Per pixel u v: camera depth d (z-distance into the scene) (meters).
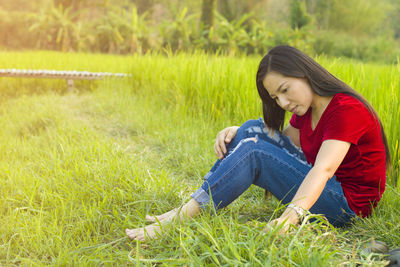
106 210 2.10
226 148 2.03
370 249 1.62
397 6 38.25
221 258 1.49
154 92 5.27
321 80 1.65
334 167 1.60
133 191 2.28
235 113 3.88
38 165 2.82
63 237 1.84
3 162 2.87
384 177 1.83
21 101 5.24
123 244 1.82
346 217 1.86
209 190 1.77
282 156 1.82
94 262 1.63
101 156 2.83
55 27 19.80
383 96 2.92
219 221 1.69
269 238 1.48
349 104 1.62
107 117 4.61
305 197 1.55
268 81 1.69
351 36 29.44
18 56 9.82
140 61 6.29
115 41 19.73
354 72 3.70
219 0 24.88
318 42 24.34
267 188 1.91
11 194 2.31
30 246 1.79
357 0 31.34
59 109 4.51
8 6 31.56
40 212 1.98
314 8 32.28
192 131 3.79
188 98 4.67
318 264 1.37
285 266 1.37
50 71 6.63
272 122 1.94
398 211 2.07
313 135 1.78
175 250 1.64
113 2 31.42
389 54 24.20
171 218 1.83
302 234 1.57
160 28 18.47
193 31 18.25
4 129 3.86
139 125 4.15
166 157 3.21
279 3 33.88
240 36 19.16
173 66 5.32
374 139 1.71
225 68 4.58
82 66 8.55
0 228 1.90
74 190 2.29
